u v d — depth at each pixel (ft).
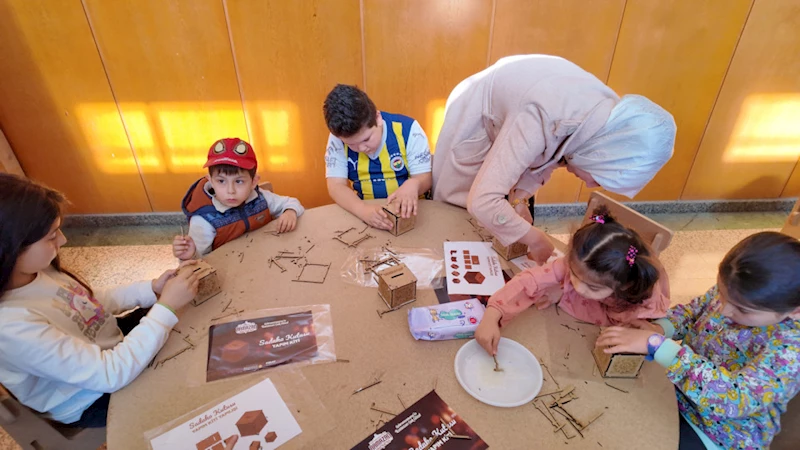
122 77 8.29
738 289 2.99
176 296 3.55
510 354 3.42
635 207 10.68
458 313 3.65
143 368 3.22
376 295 3.98
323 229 5.01
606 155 3.78
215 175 4.95
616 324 3.65
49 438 3.26
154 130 8.91
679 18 8.28
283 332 3.55
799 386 3.10
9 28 7.63
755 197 10.71
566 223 10.39
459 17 8.09
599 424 2.90
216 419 2.88
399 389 3.10
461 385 3.12
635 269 3.18
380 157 5.80
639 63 8.70
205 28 7.92
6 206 2.92
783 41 8.61
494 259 4.51
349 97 4.71
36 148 8.90
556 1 8.00
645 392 3.15
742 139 9.79
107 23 7.75
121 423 2.86
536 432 2.84
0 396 2.96
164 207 9.89
